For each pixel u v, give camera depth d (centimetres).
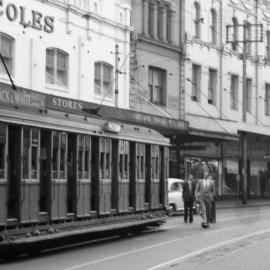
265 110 6297
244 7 5906
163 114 4562
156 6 4609
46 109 1847
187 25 4991
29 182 1695
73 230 1900
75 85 3625
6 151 1612
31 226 1703
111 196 2170
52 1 3425
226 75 5578
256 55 6128
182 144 4947
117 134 2205
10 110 1639
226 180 5544
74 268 1514
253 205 4966
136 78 4294
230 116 5606
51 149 1800
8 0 3119
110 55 3956
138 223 2316
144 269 1501
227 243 2061
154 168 2538
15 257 1730
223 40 5538
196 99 5128
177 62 4831
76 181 1931
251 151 6078
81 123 1975
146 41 4412
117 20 4041
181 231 2505
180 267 1538
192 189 2934
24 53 3225
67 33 3562
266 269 1520
